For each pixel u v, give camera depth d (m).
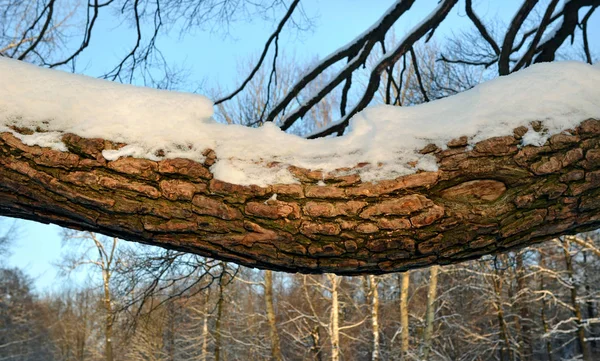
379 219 1.61
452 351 18.64
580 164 1.61
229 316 15.89
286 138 1.76
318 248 1.63
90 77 1.75
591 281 16.38
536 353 24.16
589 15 4.11
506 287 18.81
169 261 5.29
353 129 1.78
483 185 1.64
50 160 1.54
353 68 3.99
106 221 1.60
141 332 13.59
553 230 1.67
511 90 1.73
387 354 17.36
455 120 1.70
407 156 1.66
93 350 27.25
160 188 1.59
